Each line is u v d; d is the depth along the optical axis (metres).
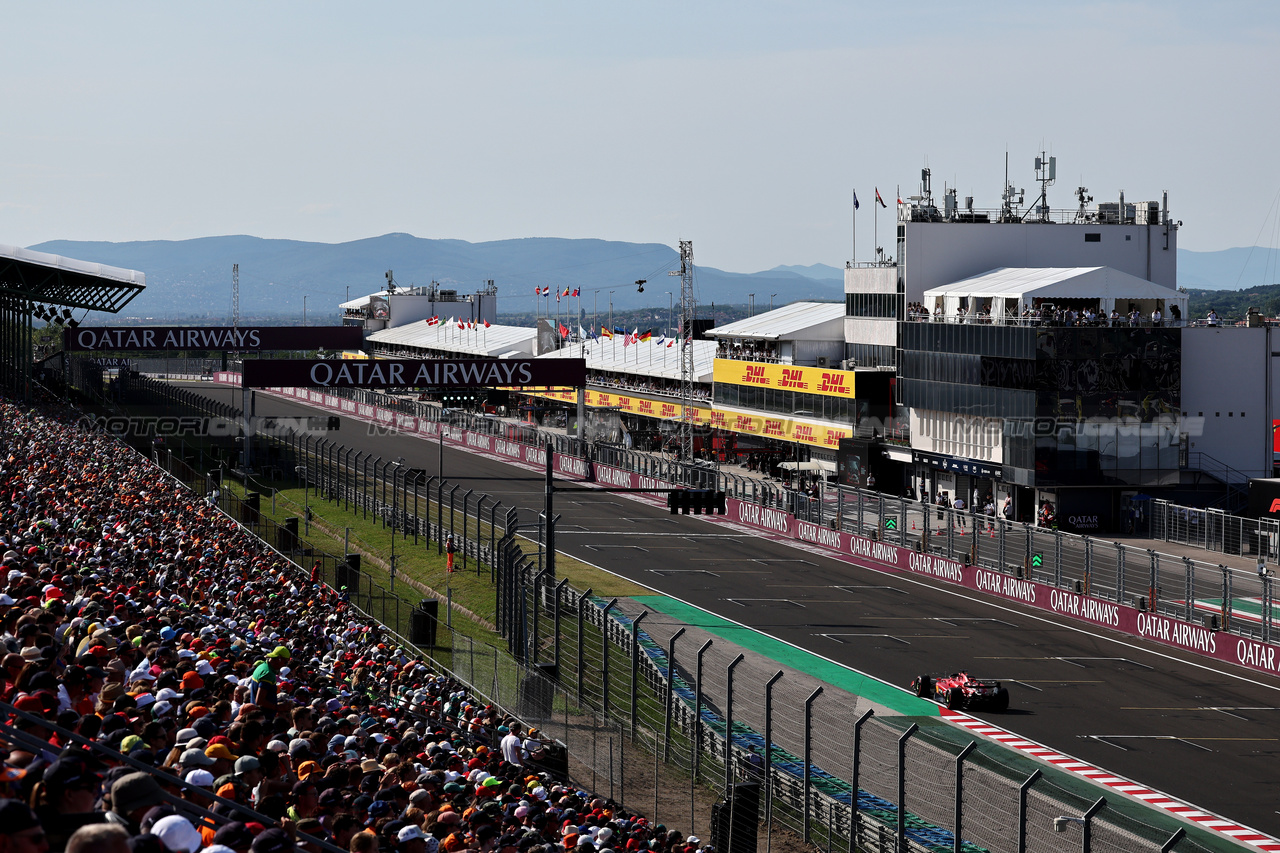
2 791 8.99
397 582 54.50
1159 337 73.50
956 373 79.50
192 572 33.09
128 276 91.44
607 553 66.81
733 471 97.06
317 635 30.84
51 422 72.00
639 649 41.31
